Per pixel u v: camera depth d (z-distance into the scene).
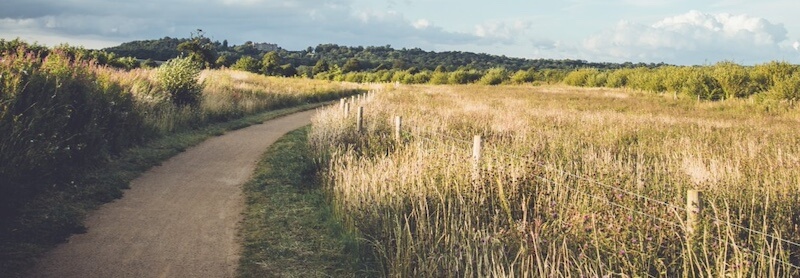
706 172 8.45
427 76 91.00
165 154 12.70
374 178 8.20
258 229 7.66
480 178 7.65
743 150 11.96
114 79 13.48
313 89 40.00
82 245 6.61
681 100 37.41
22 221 7.03
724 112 27.52
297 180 10.92
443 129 15.32
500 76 80.62
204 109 19.34
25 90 9.34
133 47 123.50
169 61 19.55
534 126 16.80
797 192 7.48
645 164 10.41
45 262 5.99
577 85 71.25
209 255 6.57
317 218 8.27
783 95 30.39
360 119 15.23
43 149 8.80
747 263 4.77
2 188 7.37
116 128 11.83
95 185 9.22
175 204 8.76
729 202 6.95
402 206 7.21
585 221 6.13
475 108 23.48
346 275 6.15
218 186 10.14
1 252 6.03
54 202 8.01
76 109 10.40
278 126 20.19
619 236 5.62
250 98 26.06
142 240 6.96
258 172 11.48
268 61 85.00
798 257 5.55
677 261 5.38
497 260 5.32
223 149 14.22
